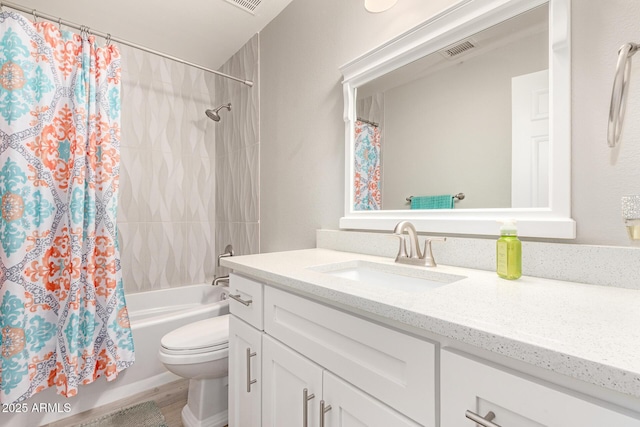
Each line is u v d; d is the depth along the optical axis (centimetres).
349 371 70
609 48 76
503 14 94
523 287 72
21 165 143
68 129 161
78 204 153
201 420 139
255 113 215
